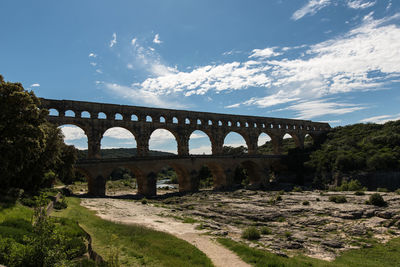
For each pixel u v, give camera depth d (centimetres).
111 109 7994
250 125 10738
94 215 3684
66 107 7344
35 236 1535
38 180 4559
